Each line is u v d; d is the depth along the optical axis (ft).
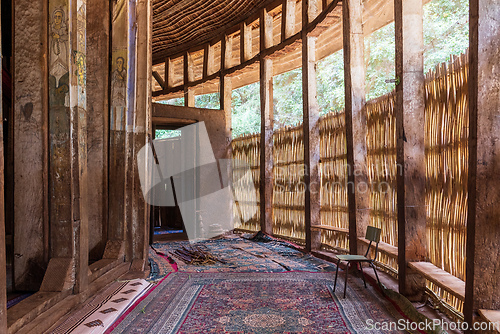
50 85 13.20
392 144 16.49
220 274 18.26
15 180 13.71
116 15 18.88
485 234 9.07
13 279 13.85
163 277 17.84
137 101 19.26
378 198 17.71
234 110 60.85
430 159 13.61
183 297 14.58
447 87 12.66
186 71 36.22
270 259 21.86
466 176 11.57
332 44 29.66
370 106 18.34
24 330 9.85
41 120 13.46
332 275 17.75
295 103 53.67
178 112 30.99
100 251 18.60
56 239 13.21
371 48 35.60
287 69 34.55
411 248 13.41
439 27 28.76
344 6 18.75
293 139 27.45
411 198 13.43
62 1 13.02
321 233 23.58
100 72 18.69
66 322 11.45
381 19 23.79
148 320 12.04
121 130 18.74
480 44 9.07
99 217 18.66
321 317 12.19
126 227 18.83
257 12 29.27
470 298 9.23
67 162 13.15
